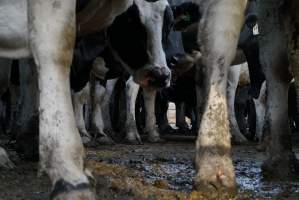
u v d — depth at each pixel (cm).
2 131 1678
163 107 1772
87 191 311
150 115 1280
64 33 342
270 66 490
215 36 405
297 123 1661
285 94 491
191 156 843
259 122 1262
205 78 411
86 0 536
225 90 405
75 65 871
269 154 495
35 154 587
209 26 408
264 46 498
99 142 1107
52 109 330
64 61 342
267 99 502
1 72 636
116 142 1195
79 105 1041
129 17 899
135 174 563
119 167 605
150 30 912
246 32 1085
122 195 413
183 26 1080
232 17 405
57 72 338
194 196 376
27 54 480
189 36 1091
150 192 420
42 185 445
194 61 1112
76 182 311
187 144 1187
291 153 491
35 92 602
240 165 687
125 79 1219
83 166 327
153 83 914
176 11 1048
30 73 627
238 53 1156
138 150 971
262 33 498
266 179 493
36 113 591
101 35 864
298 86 375
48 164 322
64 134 326
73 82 905
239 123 1573
